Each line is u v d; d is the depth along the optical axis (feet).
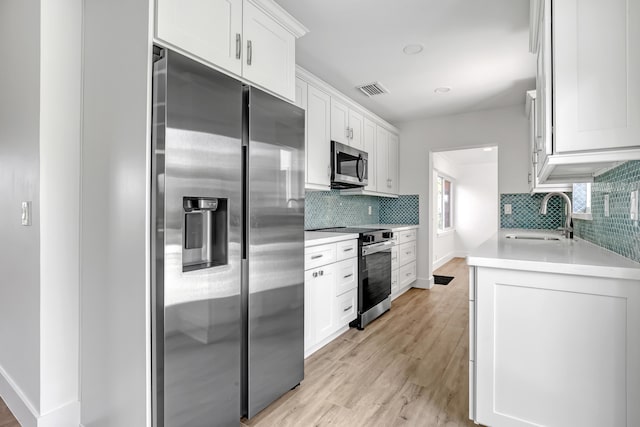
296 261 6.63
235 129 5.25
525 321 4.82
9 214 6.16
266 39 6.24
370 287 10.81
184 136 4.48
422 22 7.65
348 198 14.20
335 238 9.18
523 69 10.11
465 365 7.85
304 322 7.29
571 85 4.10
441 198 23.52
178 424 4.48
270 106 6.02
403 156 15.85
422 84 11.28
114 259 4.84
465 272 19.44
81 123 5.55
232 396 5.28
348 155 11.31
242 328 5.64
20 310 5.81
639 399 4.16
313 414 5.98
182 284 4.49
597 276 4.31
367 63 9.73
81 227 5.52
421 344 9.10
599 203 6.77
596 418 4.40
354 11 7.23
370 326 10.55
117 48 4.83
